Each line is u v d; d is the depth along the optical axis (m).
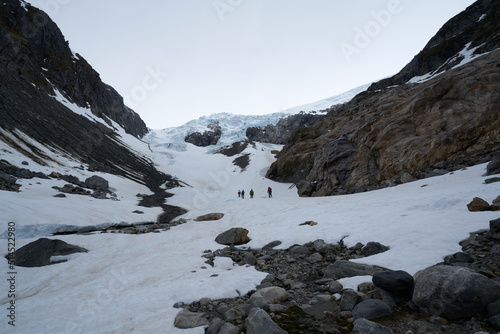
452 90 27.95
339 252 11.57
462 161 22.27
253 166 98.06
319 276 9.41
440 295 5.39
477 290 5.07
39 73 75.94
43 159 39.81
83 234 18.66
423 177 22.88
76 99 94.25
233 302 7.67
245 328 5.96
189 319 6.54
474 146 22.95
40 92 67.56
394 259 8.48
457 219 10.68
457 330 4.84
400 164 26.33
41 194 26.27
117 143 85.81
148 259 13.56
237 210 29.33
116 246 16.06
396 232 11.29
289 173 54.44
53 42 91.56
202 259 13.20
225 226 22.25
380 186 25.48
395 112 33.19
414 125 29.02
